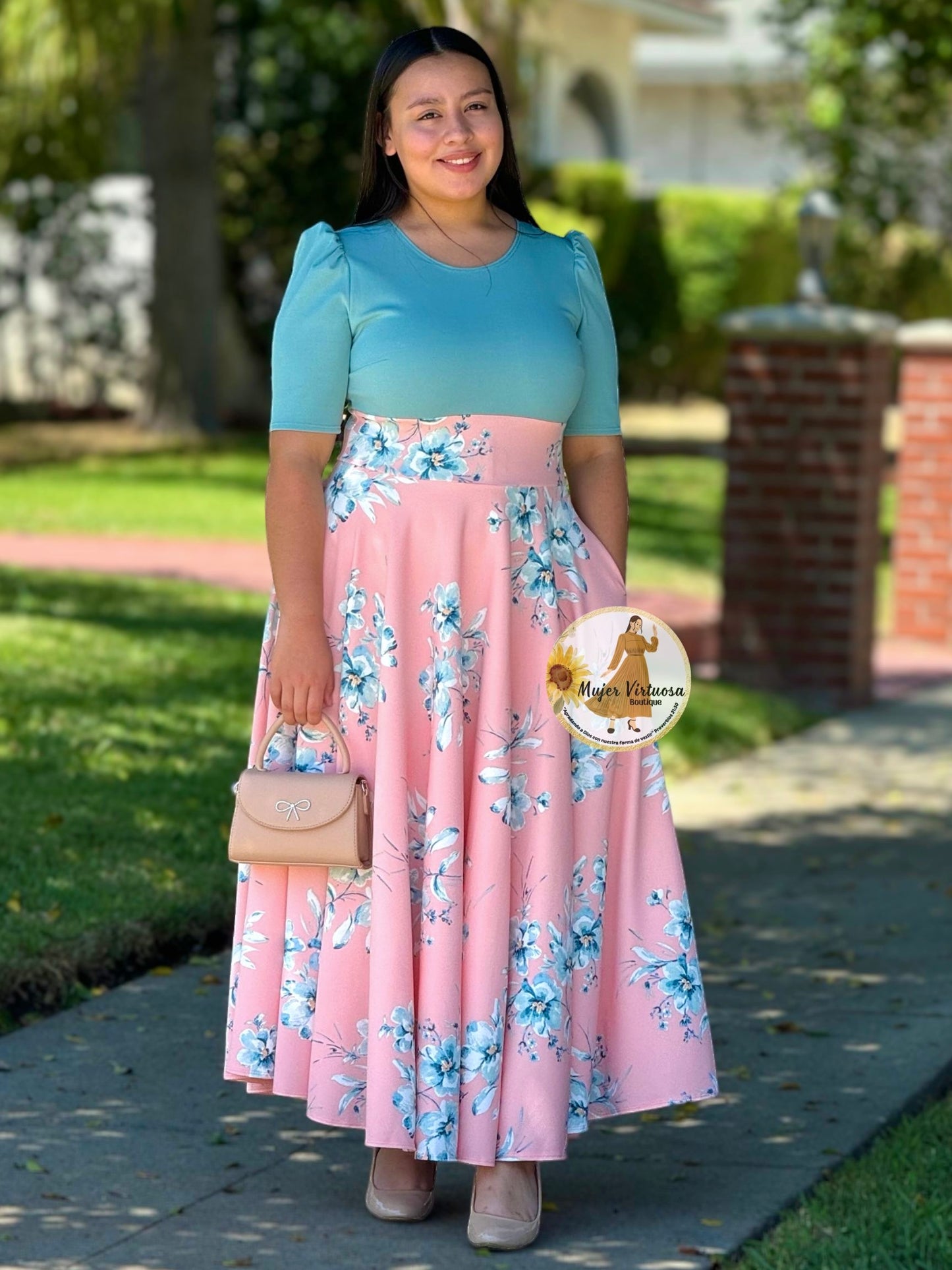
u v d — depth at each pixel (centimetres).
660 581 1259
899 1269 314
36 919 468
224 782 613
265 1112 391
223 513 1418
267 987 333
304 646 326
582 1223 339
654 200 2350
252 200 1983
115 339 1958
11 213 1869
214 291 1838
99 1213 338
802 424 916
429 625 326
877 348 915
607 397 351
